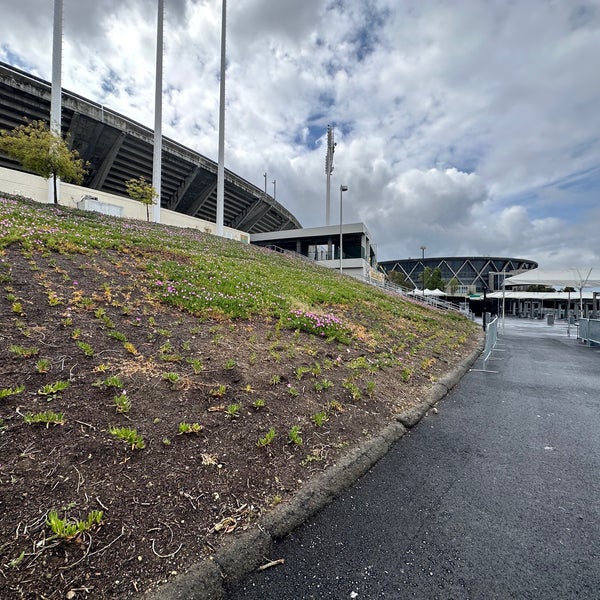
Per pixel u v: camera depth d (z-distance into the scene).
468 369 7.57
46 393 2.83
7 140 15.77
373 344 7.16
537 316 37.81
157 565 1.76
